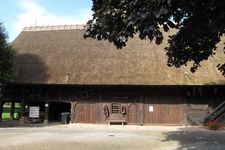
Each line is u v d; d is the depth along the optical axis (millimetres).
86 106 37938
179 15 12625
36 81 37562
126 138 25141
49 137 25125
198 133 29109
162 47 40250
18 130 30156
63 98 38312
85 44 41906
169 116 36844
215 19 12391
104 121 37375
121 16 11727
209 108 36656
